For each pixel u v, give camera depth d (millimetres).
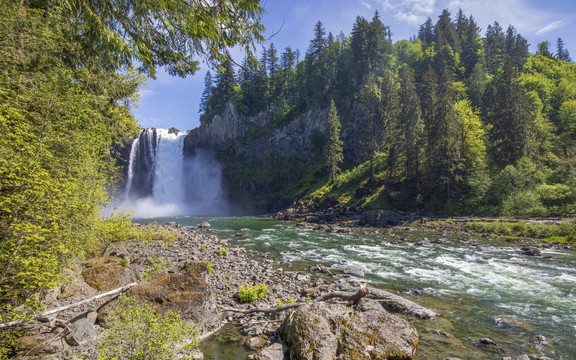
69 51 8258
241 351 6953
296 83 101812
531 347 7531
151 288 7855
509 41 104500
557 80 87875
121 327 5484
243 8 5695
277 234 32312
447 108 46719
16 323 5590
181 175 88438
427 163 49281
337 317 7555
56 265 6156
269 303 10148
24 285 5523
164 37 6539
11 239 5168
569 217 32500
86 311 7059
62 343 6035
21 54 6566
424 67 95375
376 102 76312
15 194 5227
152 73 7645
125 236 12203
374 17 88125
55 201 5855
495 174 45781
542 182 40250
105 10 6117
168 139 88500
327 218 50406
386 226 40562
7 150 5148
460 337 8062
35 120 6195
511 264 17719
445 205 45438
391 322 7574
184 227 36844
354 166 75812
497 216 38438
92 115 8562
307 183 78688
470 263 17969
